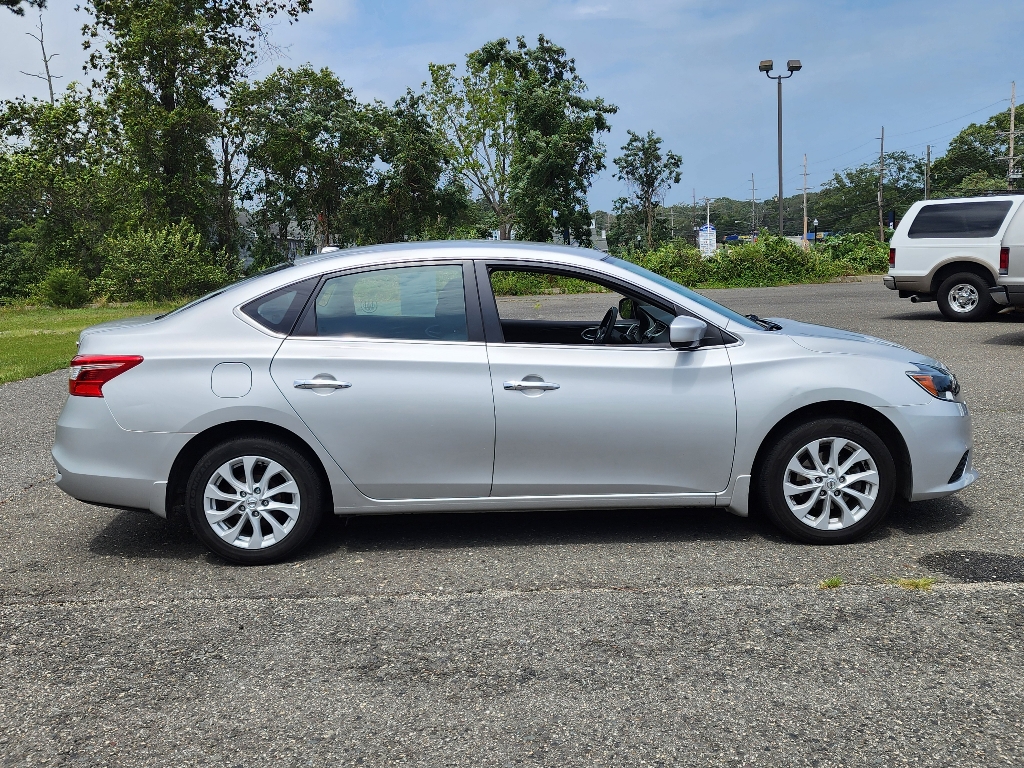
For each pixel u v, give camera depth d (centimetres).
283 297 448
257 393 431
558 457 441
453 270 452
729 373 441
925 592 382
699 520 498
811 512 452
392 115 4972
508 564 436
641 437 441
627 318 475
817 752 264
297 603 392
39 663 337
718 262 3027
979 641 335
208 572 436
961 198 1456
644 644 340
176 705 303
